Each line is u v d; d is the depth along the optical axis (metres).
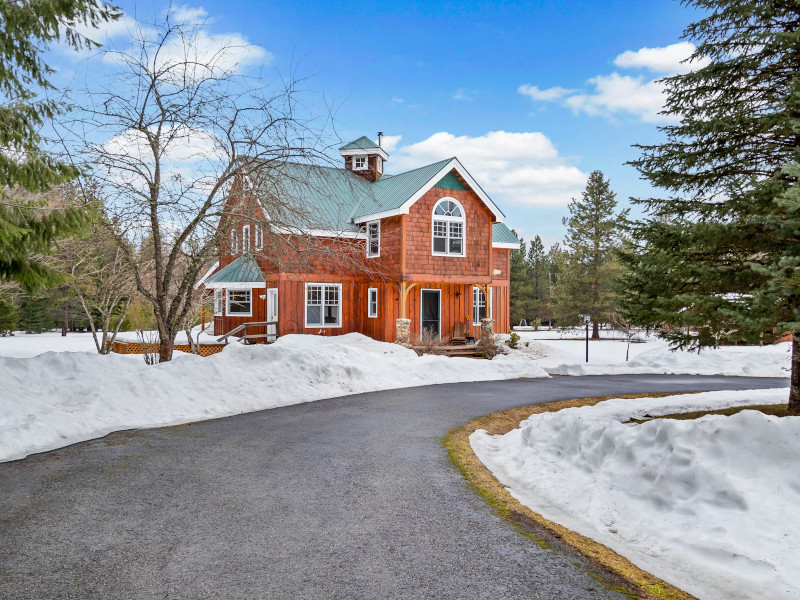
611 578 3.50
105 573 3.46
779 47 7.44
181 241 11.69
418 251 21.48
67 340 33.50
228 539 4.06
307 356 12.90
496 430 8.51
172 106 10.75
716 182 8.46
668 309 7.45
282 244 12.20
